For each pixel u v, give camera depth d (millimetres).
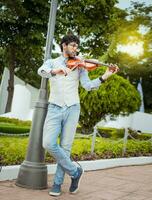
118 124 21828
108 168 8102
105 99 11469
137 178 6984
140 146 10219
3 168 5520
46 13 22375
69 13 26203
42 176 5145
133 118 24812
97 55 27750
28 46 23094
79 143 8539
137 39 28562
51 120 4727
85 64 4715
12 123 15688
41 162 5184
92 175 6879
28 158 5188
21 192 4863
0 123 14555
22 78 33688
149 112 36500
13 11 21906
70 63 4711
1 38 23219
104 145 8883
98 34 27484
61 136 4863
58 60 4828
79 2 26156
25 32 22500
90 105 11523
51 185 5480
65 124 4809
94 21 26938
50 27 5391
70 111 4781
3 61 27328
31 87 29781
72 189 5059
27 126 14742
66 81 4746
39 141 5168
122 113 12953
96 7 26625
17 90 21031
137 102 12508
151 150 10633
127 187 5945
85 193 5199
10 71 24078
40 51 23766
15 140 7711
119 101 11695
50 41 5363
